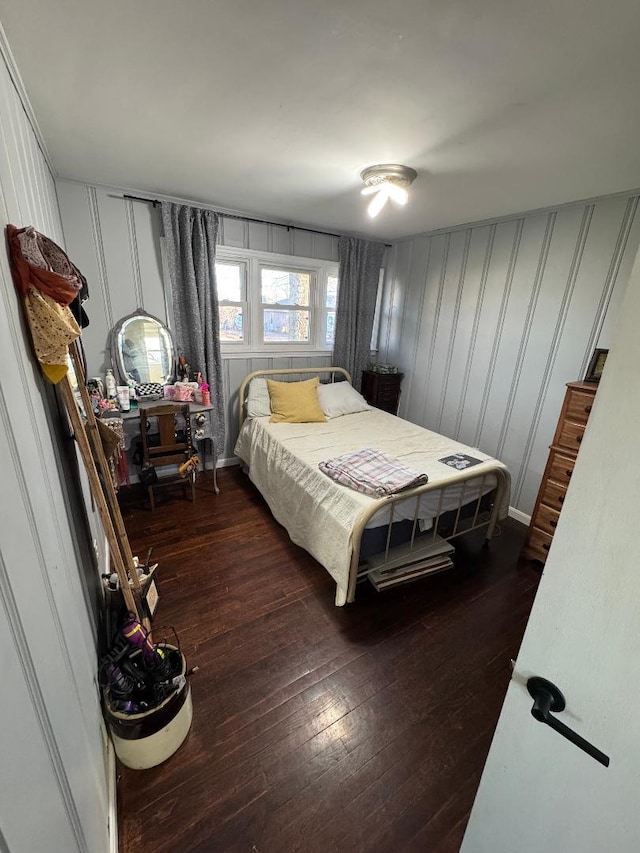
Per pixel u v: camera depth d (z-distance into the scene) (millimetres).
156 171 2156
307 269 3562
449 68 1146
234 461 3680
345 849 1088
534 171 1890
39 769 595
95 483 1278
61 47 1097
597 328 2367
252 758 1292
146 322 2857
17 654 560
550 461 2256
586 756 574
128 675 1231
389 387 3836
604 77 1149
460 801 1205
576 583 540
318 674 1607
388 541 2029
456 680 1609
